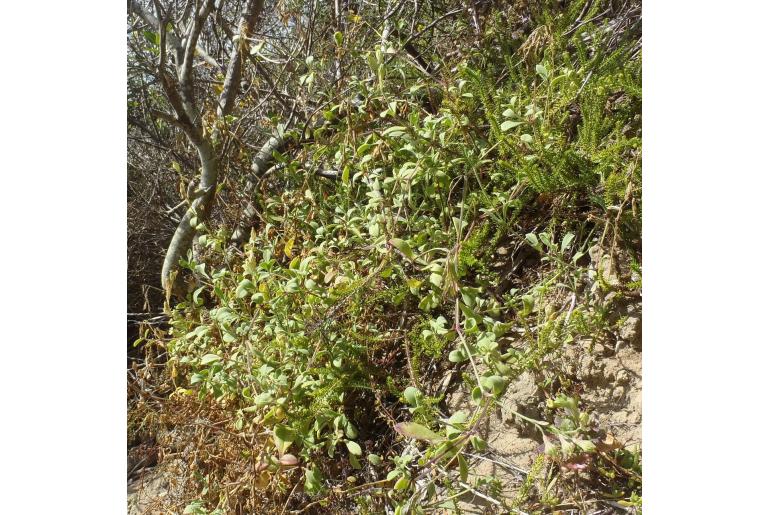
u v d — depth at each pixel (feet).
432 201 7.88
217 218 10.75
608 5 9.58
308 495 6.82
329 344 6.86
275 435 6.09
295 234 8.73
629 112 7.59
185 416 7.04
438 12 11.33
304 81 9.22
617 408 6.05
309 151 9.48
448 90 7.80
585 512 5.48
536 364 6.09
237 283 8.18
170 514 7.05
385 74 7.96
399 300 6.87
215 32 11.40
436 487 6.32
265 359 6.71
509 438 6.40
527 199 7.45
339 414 6.50
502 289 7.56
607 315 6.40
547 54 8.08
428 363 7.30
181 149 11.84
